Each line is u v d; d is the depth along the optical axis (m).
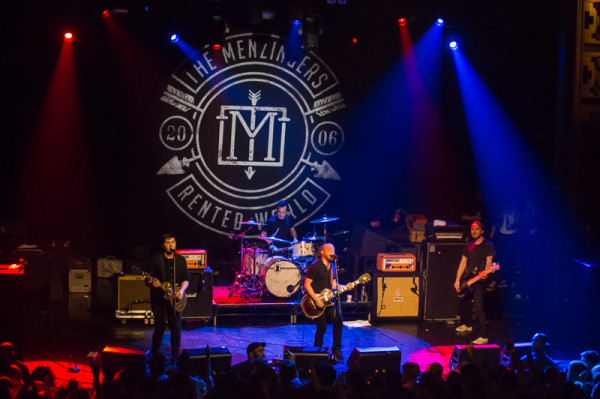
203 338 9.99
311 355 7.92
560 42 11.87
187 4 11.73
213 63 13.15
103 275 13.11
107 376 7.38
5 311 8.48
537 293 12.60
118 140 13.19
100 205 13.33
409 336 10.38
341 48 13.32
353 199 13.78
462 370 5.89
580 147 11.77
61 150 13.12
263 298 11.10
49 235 13.25
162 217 13.43
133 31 12.89
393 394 5.13
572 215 11.81
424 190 13.91
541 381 5.52
